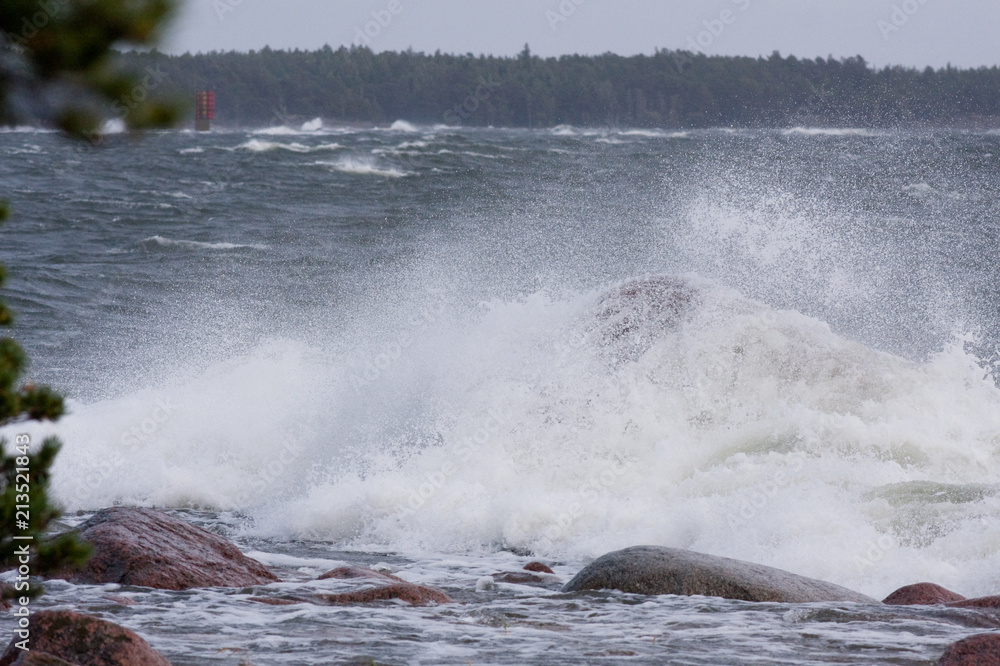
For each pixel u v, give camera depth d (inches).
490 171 7175.2
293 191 6230.3
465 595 1098.1
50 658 642.2
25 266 3681.1
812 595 1037.8
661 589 1048.2
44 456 486.9
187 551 1128.2
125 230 4709.6
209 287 3479.3
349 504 1588.3
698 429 1690.5
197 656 762.8
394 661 763.4
